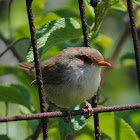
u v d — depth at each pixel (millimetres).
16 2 14320
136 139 8836
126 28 12852
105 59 13555
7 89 9523
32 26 7031
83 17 7812
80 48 9180
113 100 15977
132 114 11125
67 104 9055
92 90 8727
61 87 8820
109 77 16141
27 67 10578
